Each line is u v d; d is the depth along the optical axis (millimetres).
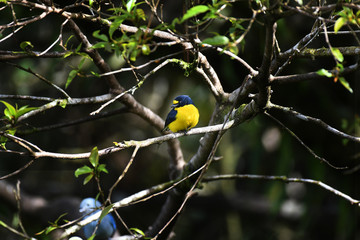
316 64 10438
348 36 9719
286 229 14656
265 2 4383
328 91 10891
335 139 10906
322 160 5781
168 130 7492
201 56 5820
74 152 14867
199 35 10242
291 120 11133
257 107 5348
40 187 14398
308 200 12719
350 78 10789
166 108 14922
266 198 14742
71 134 14812
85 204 7746
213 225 15461
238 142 14938
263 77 4766
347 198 6055
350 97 10914
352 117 10602
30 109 4836
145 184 15859
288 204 14617
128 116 15641
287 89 10508
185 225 15508
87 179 4531
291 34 10211
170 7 11039
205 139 6281
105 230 7605
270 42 4359
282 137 11914
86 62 12703
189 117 6957
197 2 4938
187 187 6762
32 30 13070
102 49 11797
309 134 11188
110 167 15555
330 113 10672
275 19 4184
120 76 13266
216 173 15406
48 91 13695
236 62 10305
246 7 9375
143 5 10219
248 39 10000
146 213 14930
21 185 14148
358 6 3939
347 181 11758
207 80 5859
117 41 4152
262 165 14203
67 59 5570
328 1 8414
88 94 13625
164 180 16047
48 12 4938
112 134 15586
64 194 14102
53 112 14297
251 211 14633
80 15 5184
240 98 5953
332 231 13945
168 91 14805
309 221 13078
